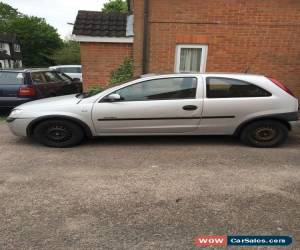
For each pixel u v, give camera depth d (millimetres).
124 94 5215
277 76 8609
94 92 5543
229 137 6023
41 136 5355
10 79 7910
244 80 5215
